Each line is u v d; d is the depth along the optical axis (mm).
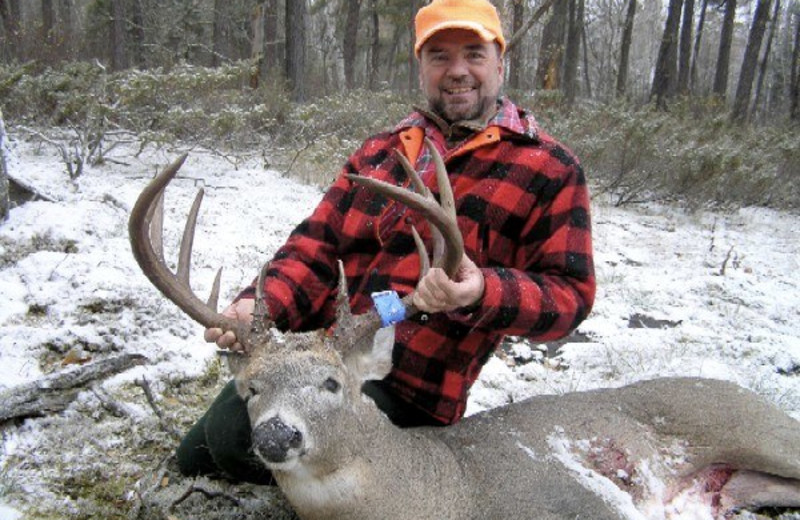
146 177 3127
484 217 1165
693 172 3871
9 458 1274
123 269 2016
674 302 2389
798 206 4457
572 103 6754
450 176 1181
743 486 1351
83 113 3408
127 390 1517
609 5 14555
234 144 3941
